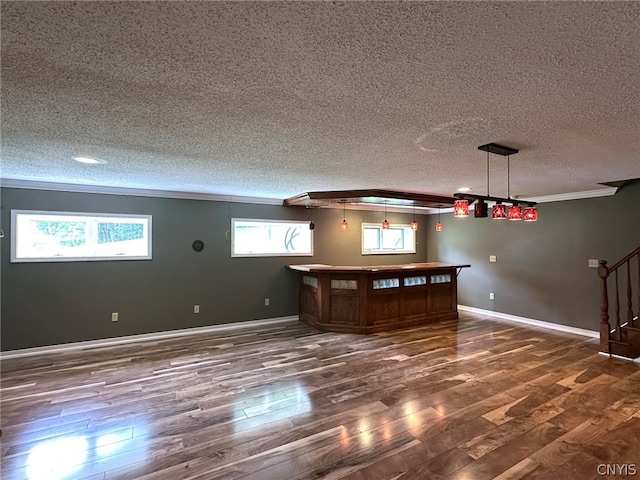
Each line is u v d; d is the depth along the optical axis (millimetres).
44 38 1207
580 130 2217
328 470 1999
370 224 6938
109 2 1016
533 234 5625
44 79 1539
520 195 5383
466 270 6812
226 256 5402
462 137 2377
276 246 5969
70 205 4367
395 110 1903
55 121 2078
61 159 3033
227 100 1774
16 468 2041
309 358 3934
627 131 2225
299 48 1290
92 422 2555
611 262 4668
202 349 4309
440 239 7438
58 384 3254
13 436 2381
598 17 1089
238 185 4473
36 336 4184
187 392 3053
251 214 5637
